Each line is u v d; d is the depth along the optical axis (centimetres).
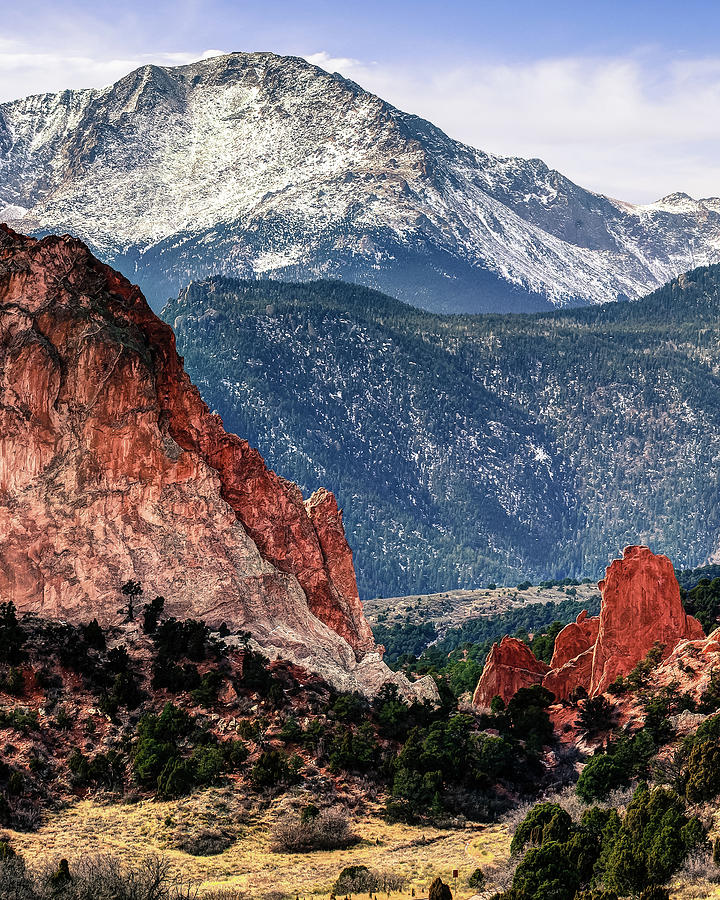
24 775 13838
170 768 14038
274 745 14975
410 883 12100
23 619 15812
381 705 16725
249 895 11575
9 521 16088
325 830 13475
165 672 15625
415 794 14525
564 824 12738
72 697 15188
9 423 16175
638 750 15138
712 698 16388
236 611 16800
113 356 16675
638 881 11275
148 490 16788
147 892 10988
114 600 16338
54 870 11262
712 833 11950
